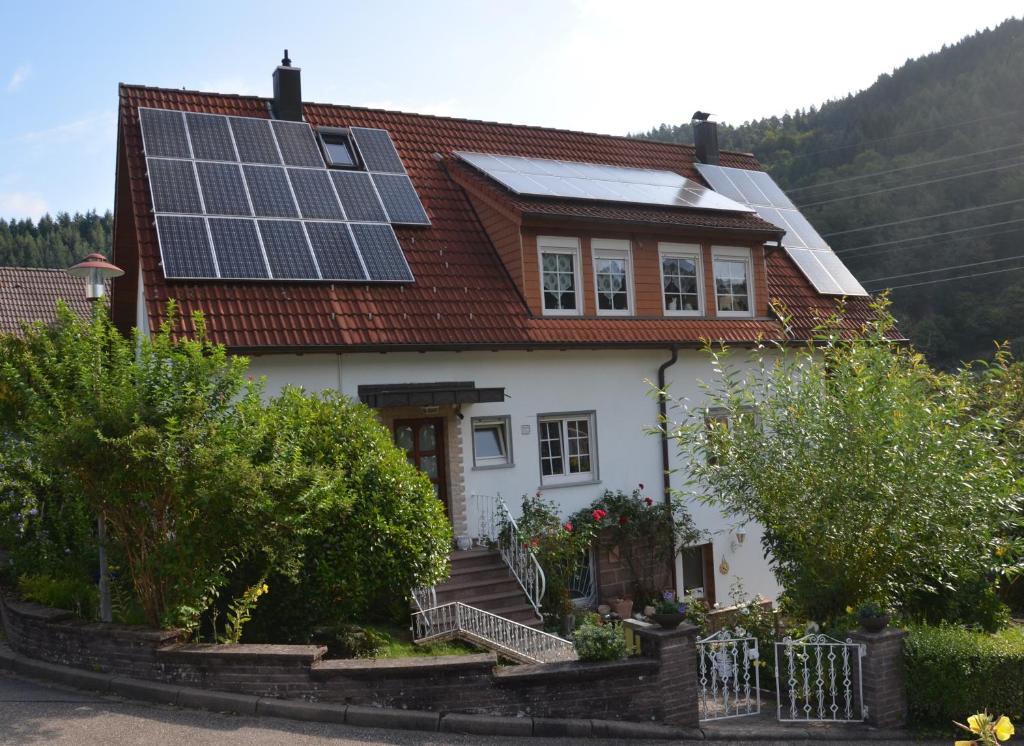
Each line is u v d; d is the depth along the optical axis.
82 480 7.97
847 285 19.86
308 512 8.62
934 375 10.88
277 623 9.59
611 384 15.67
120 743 6.66
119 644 8.20
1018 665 8.65
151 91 15.77
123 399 7.73
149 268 12.66
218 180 14.16
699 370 16.62
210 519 8.03
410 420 14.06
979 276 47.19
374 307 13.59
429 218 15.64
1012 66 56.72
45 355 9.19
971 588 11.16
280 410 10.04
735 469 10.52
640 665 7.98
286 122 16.17
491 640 11.16
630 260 16.23
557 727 7.59
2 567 11.61
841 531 9.70
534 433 14.80
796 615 10.73
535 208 15.02
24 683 8.36
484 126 19.16
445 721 7.48
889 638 8.71
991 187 48.72
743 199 20.75
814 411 10.10
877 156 55.75
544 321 14.91
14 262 82.50
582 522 14.49
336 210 14.71
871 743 8.25
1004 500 9.38
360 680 7.65
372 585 9.89
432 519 10.43
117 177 15.68
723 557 16.59
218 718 7.38
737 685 8.87
